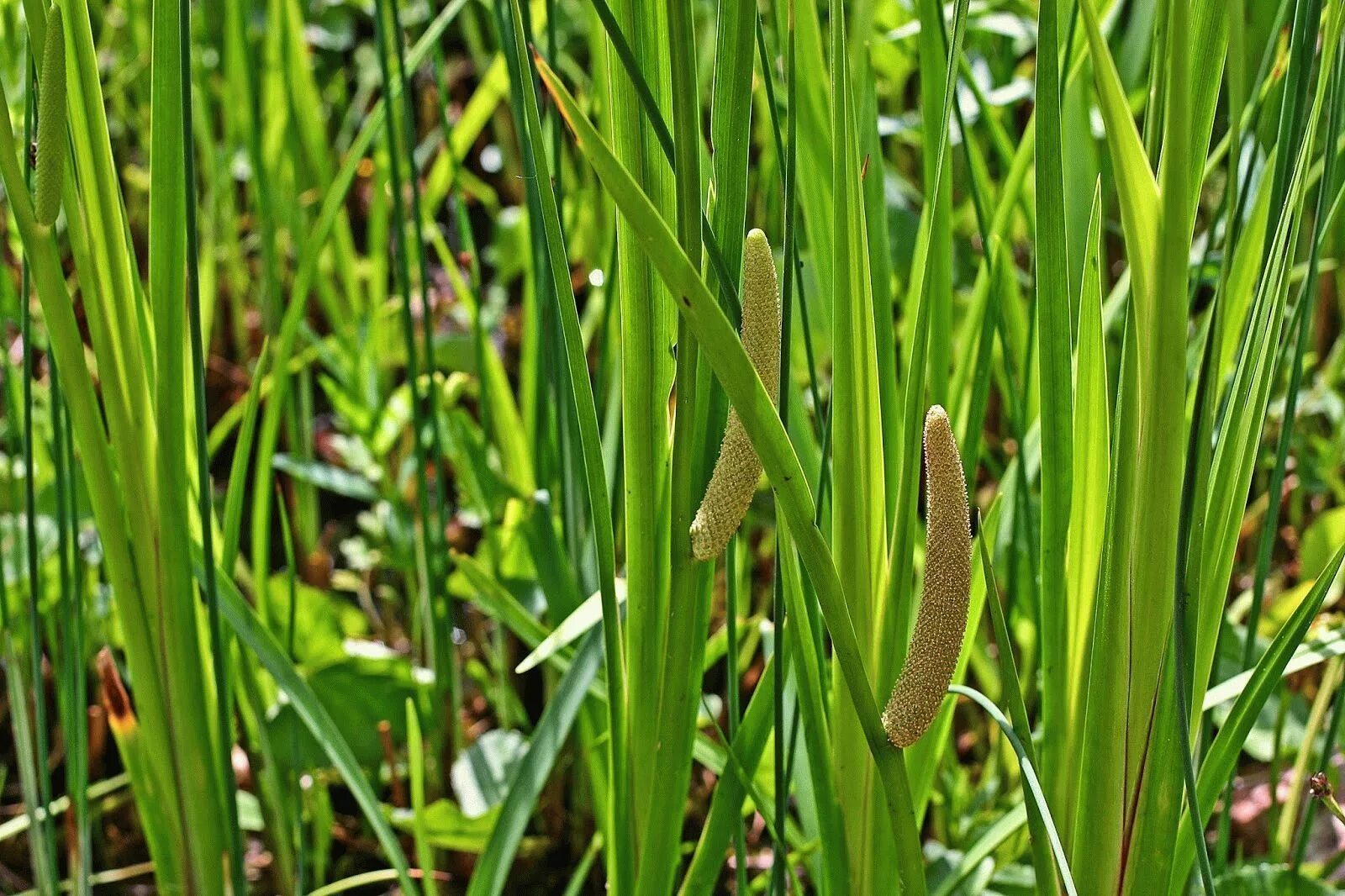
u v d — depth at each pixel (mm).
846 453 870
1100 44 765
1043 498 870
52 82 836
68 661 1025
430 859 974
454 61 2434
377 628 1577
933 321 982
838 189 849
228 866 965
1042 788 894
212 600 941
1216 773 881
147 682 934
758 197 1514
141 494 914
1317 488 1396
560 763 1282
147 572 922
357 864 1289
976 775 1294
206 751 949
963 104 1184
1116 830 862
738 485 830
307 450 1577
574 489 1065
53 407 974
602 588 883
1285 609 1232
